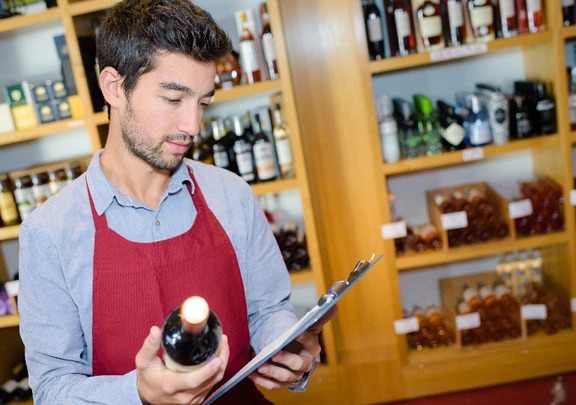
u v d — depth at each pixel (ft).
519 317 10.19
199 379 3.19
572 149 10.68
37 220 4.33
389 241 9.80
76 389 3.87
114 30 4.03
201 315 3.10
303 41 10.02
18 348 11.23
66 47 9.17
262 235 5.11
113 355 4.51
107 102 4.35
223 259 4.79
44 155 10.84
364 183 10.47
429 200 10.68
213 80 4.10
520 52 10.46
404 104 9.79
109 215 4.50
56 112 9.29
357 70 10.10
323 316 4.00
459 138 9.54
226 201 4.96
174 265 4.60
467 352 10.19
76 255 4.40
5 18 8.89
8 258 11.16
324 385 10.11
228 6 10.24
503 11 9.22
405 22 9.27
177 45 3.84
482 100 9.79
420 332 10.52
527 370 10.10
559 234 9.77
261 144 9.50
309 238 9.62
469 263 11.24
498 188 10.43
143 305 4.50
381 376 10.30
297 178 9.45
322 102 10.21
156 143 4.10
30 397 10.30
